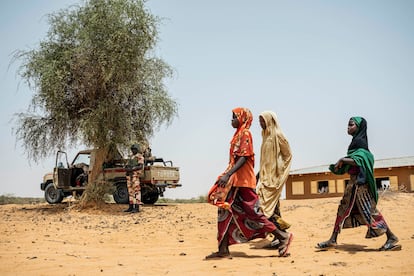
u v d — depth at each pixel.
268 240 8.66
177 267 6.00
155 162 19.78
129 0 17.55
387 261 5.82
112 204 17.97
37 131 18.00
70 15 17.77
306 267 5.68
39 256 6.97
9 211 17.20
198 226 11.14
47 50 17.42
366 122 6.86
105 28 17.12
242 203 6.52
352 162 6.57
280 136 7.34
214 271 5.66
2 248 7.86
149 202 20.59
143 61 17.98
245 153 6.40
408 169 25.34
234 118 6.61
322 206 12.71
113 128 17.47
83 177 18.91
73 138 18.33
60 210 16.70
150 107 18.34
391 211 10.94
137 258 6.86
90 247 8.20
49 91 16.69
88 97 17.59
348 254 6.53
